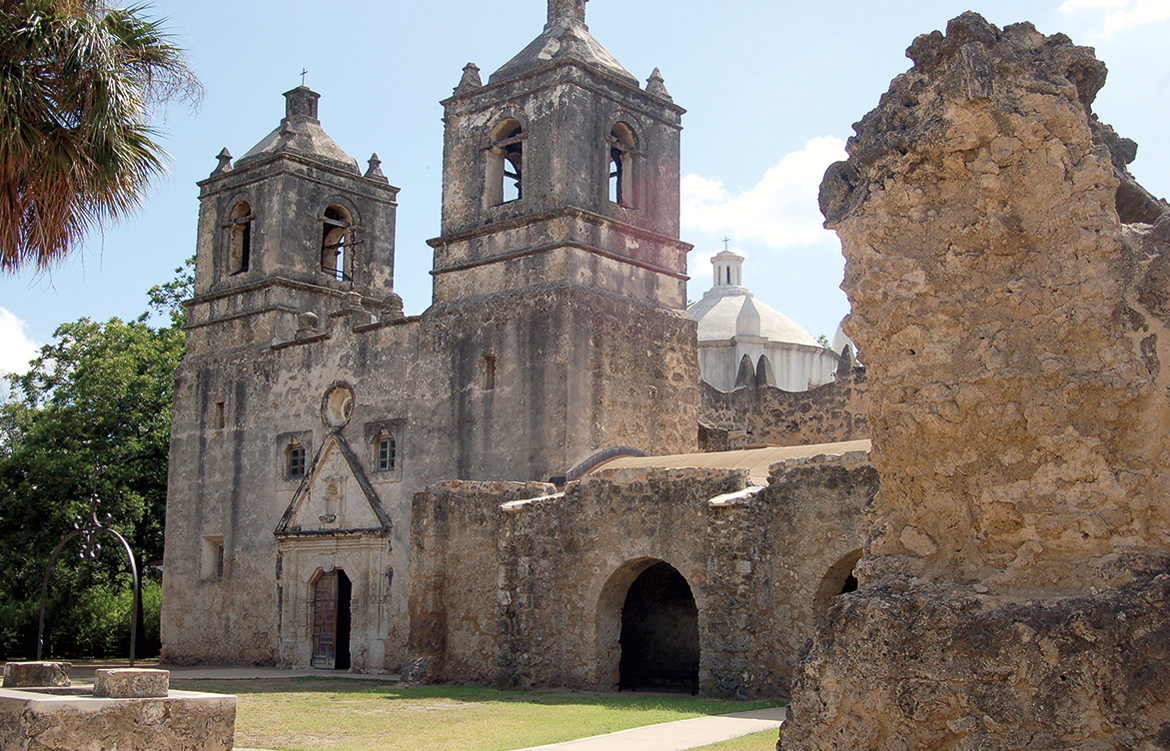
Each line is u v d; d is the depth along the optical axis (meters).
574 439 24.86
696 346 28.34
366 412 28.89
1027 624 6.05
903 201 7.16
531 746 12.48
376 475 28.19
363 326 29.30
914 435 6.91
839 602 6.80
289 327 32.50
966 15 7.10
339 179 34.44
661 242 28.42
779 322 44.22
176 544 33.09
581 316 25.50
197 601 32.12
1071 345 6.48
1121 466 6.27
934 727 6.26
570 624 21.25
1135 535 6.16
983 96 6.83
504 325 26.28
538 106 27.22
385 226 35.59
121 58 14.34
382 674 26.73
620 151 28.36
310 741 13.36
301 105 35.28
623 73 28.42
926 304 6.98
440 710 16.89
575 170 26.59
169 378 42.09
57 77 13.52
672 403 27.42
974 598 6.34
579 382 25.20
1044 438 6.44
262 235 33.03
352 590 27.91
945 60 7.18
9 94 12.98
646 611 24.33
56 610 35.97
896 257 7.13
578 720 15.06
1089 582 6.20
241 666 30.53
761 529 18.89
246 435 31.91
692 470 20.12
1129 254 6.47
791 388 42.03
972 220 6.90
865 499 18.20
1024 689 6.01
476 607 22.86
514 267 26.73
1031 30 7.06
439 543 23.39
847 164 7.66
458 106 28.80
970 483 6.72
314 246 33.53
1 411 44.59
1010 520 6.51
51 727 9.50
